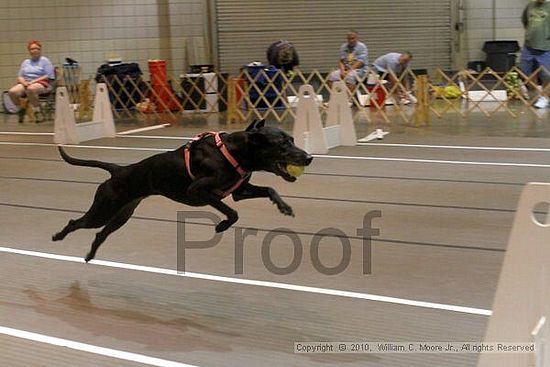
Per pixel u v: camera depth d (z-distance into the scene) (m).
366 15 19.62
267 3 19.22
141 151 11.12
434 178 8.27
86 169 9.80
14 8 18.44
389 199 7.30
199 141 4.21
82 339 4.04
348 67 15.70
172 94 17.12
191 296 4.70
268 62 17.70
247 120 15.02
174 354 3.79
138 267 5.36
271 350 3.80
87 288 4.93
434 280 4.81
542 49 14.63
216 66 19.25
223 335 4.03
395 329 4.02
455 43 20.06
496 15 20.00
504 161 9.16
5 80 18.64
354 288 4.73
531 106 14.47
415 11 19.78
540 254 2.85
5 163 10.55
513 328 2.91
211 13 19.05
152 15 18.98
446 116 14.51
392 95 14.85
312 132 10.27
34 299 4.74
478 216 6.50
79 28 18.75
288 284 4.86
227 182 4.12
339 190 7.82
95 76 18.06
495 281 4.73
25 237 6.36
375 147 10.73
